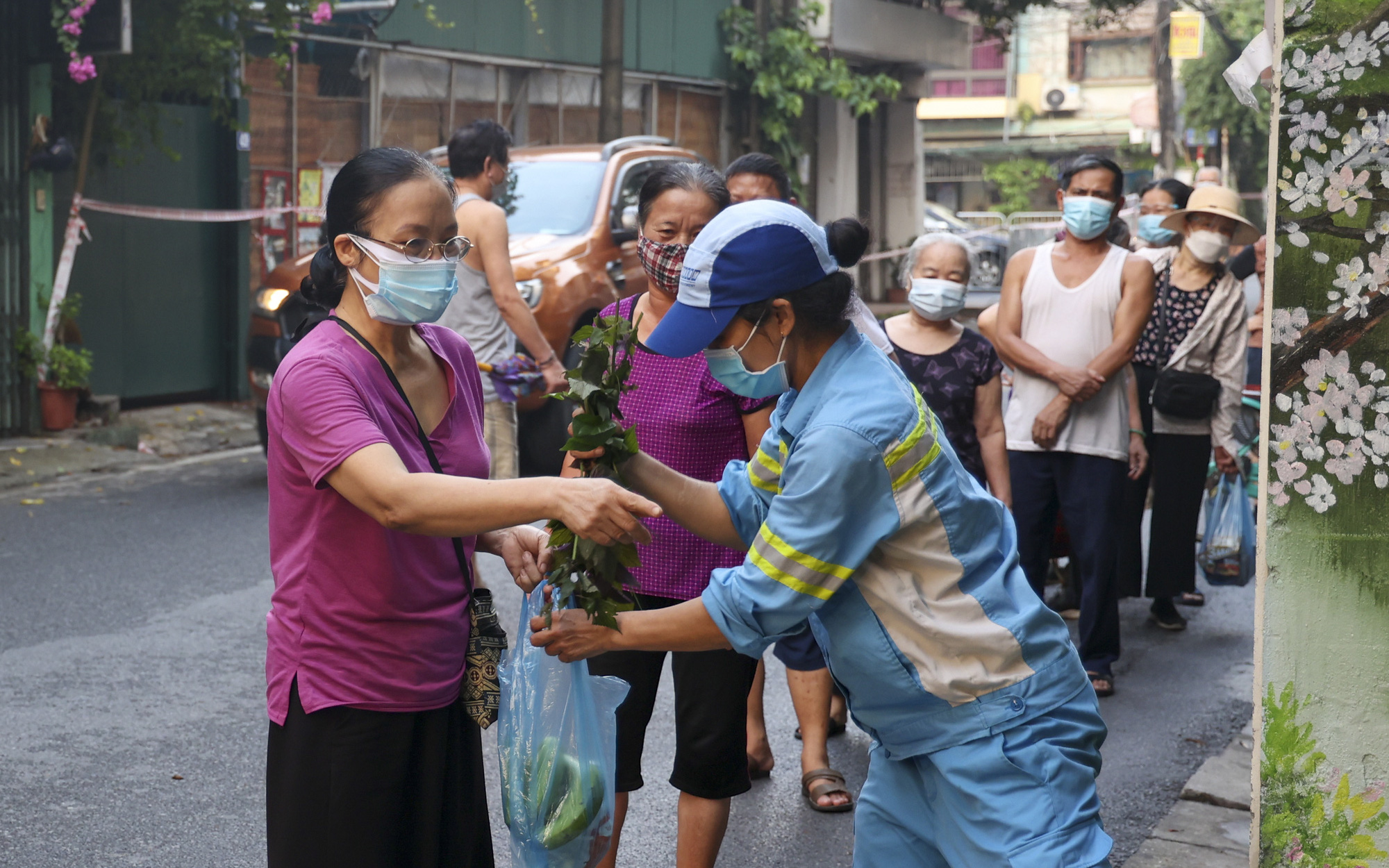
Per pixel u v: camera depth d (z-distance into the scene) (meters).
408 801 2.41
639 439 3.29
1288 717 3.00
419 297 2.34
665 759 4.72
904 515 2.26
